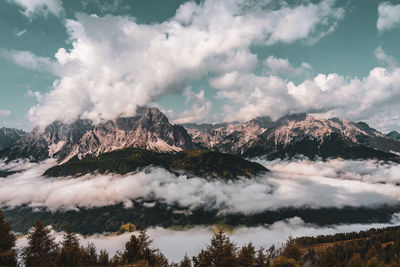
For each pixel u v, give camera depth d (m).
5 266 46.62
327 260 104.75
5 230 47.88
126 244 73.50
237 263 64.44
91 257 78.06
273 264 86.06
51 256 59.75
